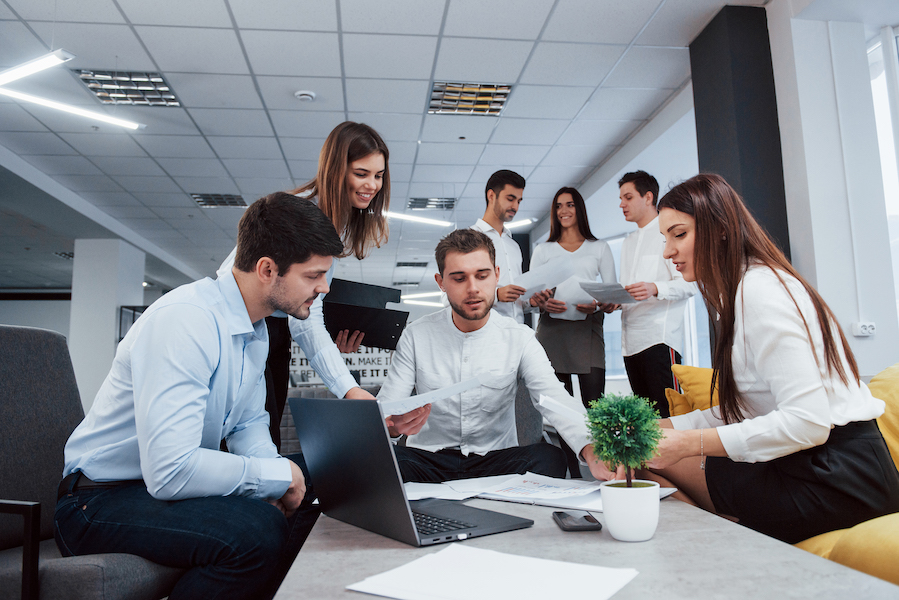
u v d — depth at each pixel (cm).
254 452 119
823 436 97
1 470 116
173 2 341
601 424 77
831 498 100
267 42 384
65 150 563
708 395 148
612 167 584
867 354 297
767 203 331
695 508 92
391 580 61
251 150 565
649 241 276
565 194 295
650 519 73
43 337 129
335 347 159
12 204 671
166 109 481
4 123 505
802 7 319
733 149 338
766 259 108
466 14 357
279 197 106
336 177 163
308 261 103
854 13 321
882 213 311
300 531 122
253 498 103
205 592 91
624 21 367
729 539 73
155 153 572
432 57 406
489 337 160
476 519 84
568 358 261
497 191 284
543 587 57
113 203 732
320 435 90
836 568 61
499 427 161
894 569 84
